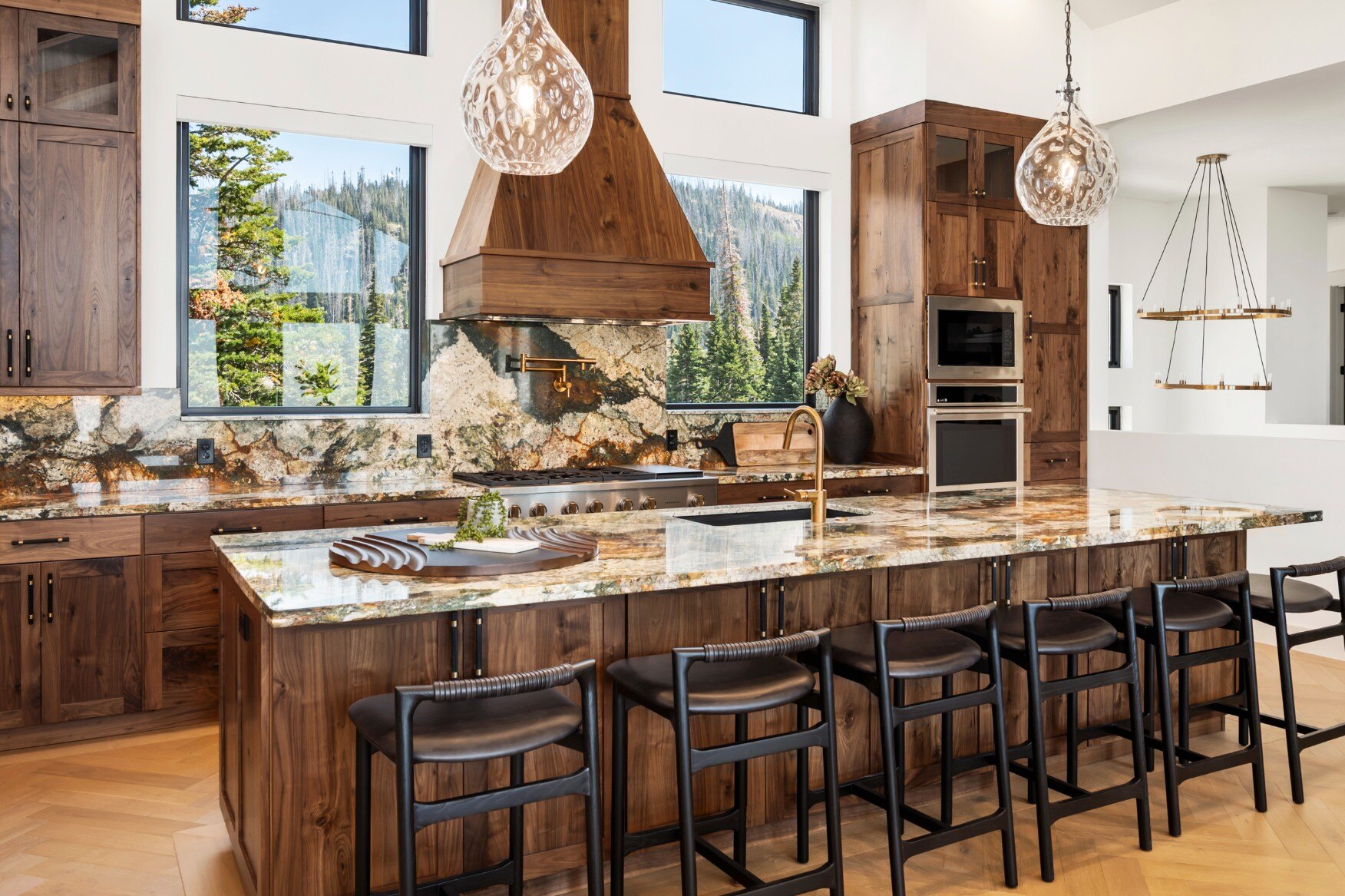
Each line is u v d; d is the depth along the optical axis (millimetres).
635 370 5633
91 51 4016
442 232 5062
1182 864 2973
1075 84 6273
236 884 2789
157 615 4012
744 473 5344
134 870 2877
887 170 6031
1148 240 8859
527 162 2734
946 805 3092
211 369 4738
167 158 4492
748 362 6188
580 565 2578
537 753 2654
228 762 2912
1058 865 2963
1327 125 6223
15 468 4262
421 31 5066
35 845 3041
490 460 5242
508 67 2617
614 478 4961
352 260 5008
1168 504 3889
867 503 3969
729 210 6074
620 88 5031
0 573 3723
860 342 6309
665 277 4828
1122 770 3693
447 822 2547
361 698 2426
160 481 4527
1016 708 3541
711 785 2928
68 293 4012
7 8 3855
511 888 2514
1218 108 5848
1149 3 5879
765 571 2592
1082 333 6477
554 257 4551
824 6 6270
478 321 5148
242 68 4625
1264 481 6312
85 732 3959
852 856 2996
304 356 4930
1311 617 5992
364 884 2275
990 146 6016
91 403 4387
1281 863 2977
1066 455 6453
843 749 3146
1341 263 9875
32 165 3924
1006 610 3283
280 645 2338
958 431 5961
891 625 2609
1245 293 8383
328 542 2984
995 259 6070
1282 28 5227
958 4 5871
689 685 2395
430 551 2664
